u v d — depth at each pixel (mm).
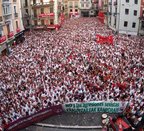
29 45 43031
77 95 23125
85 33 54312
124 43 42688
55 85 24844
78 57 34062
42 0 62875
